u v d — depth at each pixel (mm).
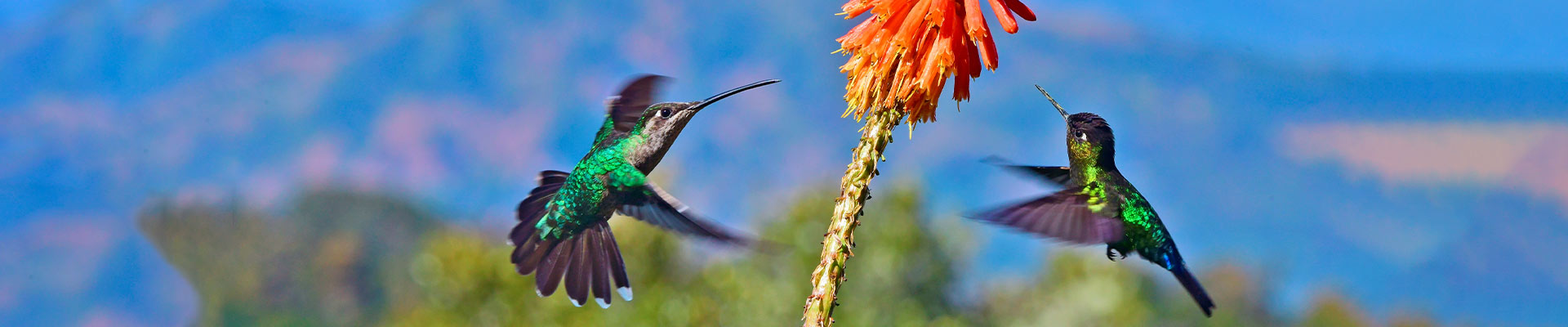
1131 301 22188
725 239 4273
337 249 96562
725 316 17172
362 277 97375
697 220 4727
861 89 4273
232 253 102938
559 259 5195
